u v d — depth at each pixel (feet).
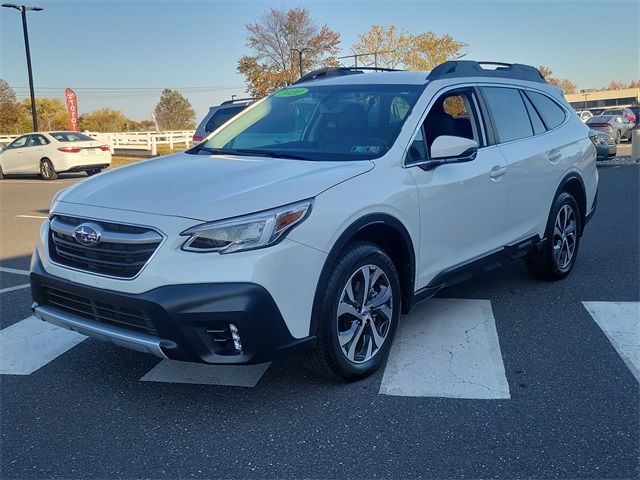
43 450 10.56
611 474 9.63
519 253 17.52
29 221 35.50
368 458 10.15
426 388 12.41
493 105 16.93
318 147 14.44
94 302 11.49
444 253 14.66
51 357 14.33
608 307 17.02
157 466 10.07
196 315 10.44
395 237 13.23
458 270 15.11
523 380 12.73
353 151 13.83
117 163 88.38
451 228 14.67
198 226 10.67
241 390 12.56
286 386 12.67
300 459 10.17
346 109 15.25
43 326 16.28
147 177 12.86
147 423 11.39
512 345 14.53
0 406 12.07
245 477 9.75
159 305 10.48
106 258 11.26
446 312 16.75
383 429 10.98
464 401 11.88
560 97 20.53
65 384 12.99
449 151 13.60
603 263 21.79
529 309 16.99
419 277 14.02
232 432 11.02
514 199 16.80
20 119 213.87
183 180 12.39
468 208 15.10
